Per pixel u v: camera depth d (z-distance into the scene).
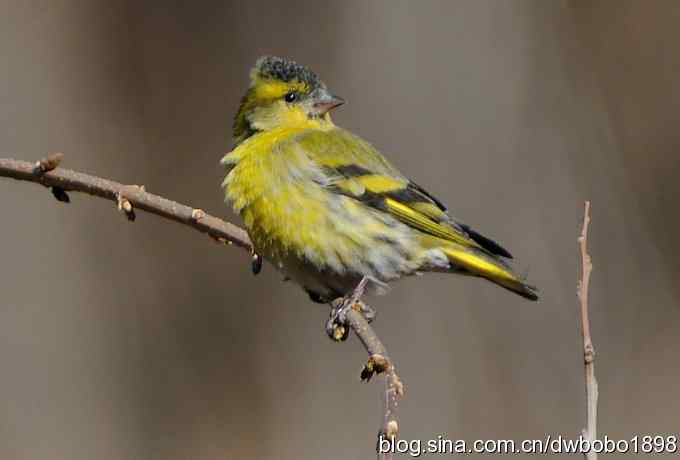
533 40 16.45
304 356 16.06
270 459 15.62
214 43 17.62
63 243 16.47
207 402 16.19
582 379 14.73
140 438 16.08
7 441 15.66
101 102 17.55
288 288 16.38
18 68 17.20
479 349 14.62
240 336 16.44
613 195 16.22
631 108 16.91
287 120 9.52
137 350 16.42
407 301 14.74
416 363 14.53
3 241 16.23
